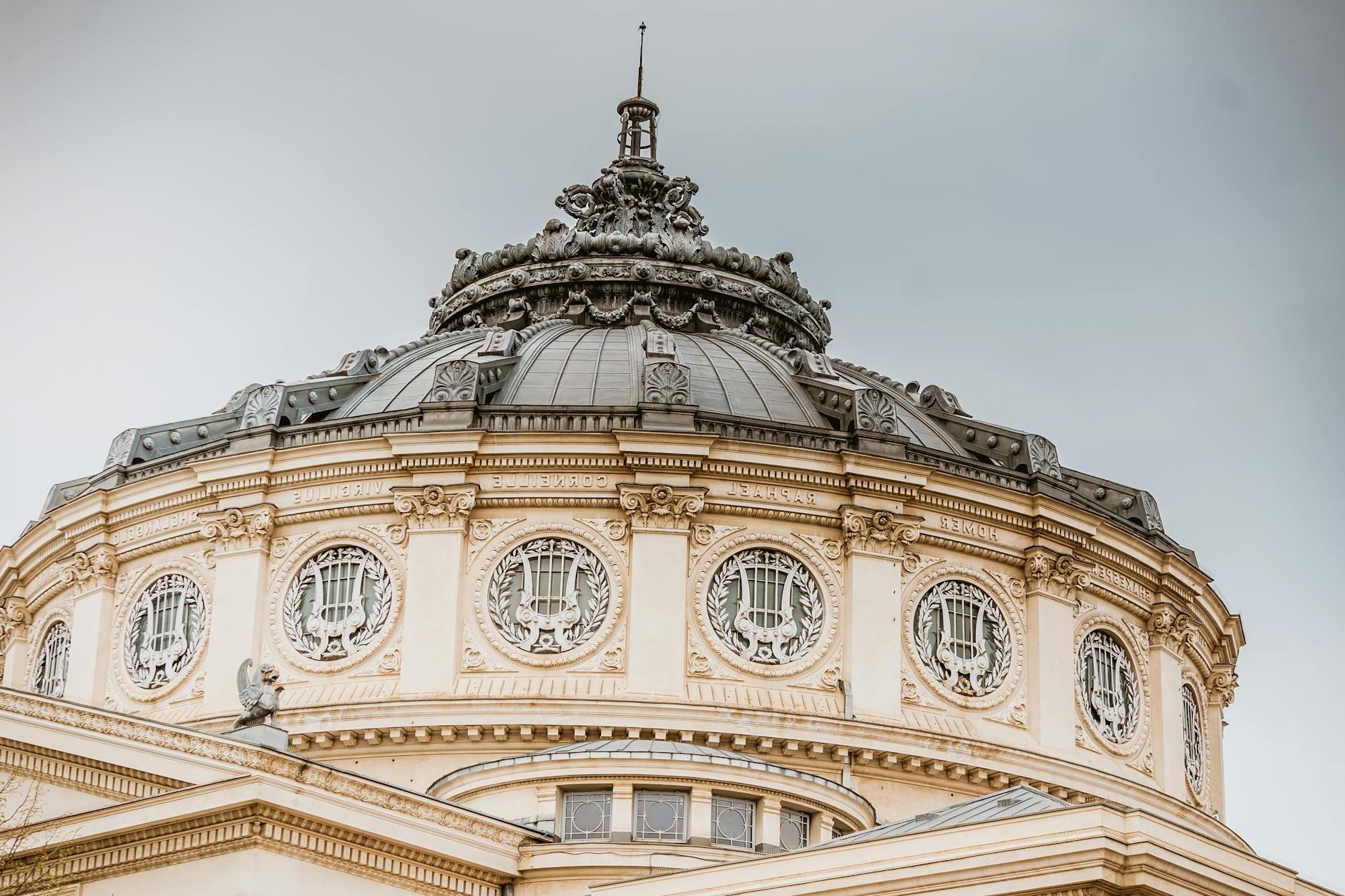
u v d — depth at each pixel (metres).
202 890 43.72
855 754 54.94
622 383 60.56
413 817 45.62
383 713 54.69
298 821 43.88
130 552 60.56
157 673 58.91
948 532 58.69
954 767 55.72
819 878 42.41
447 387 58.81
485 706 54.50
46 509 65.12
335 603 57.47
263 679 47.97
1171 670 62.06
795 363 63.09
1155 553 62.03
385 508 57.62
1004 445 61.88
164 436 63.09
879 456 58.03
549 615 56.38
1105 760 59.38
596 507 57.12
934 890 41.16
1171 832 40.44
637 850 46.72
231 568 58.44
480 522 57.31
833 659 56.75
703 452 57.16
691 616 56.31
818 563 57.41
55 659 62.06
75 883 45.12
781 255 70.69
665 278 67.50
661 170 72.81
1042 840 40.31
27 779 47.00
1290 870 42.25
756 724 54.69
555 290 68.19
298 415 61.22
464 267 70.62
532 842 47.41
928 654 57.66
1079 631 60.03
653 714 54.38
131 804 44.56
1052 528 59.62
